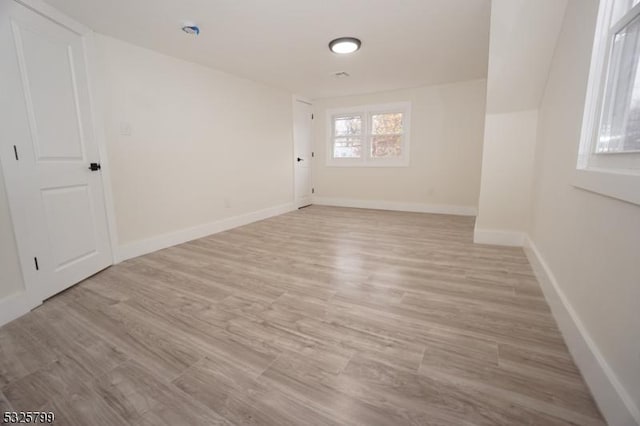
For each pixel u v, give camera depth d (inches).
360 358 52.4
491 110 112.7
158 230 121.3
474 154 182.1
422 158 197.3
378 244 124.3
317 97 220.2
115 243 104.0
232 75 154.4
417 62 138.5
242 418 40.4
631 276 36.1
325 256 109.1
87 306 73.1
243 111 163.0
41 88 76.4
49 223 77.8
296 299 75.1
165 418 40.7
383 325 62.7
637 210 35.3
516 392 44.0
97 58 98.1
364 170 218.4
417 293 77.4
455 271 92.3
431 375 47.9
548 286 72.2
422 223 166.1
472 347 54.8
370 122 211.0
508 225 119.0
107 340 59.0
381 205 215.9
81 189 89.7
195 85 134.7
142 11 87.1
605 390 39.2
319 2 85.1
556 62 85.7
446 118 186.1
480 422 39.1
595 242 47.4
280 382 47.0
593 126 55.2
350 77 163.5
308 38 109.4
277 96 189.5
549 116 89.4
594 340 45.1
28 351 55.9
